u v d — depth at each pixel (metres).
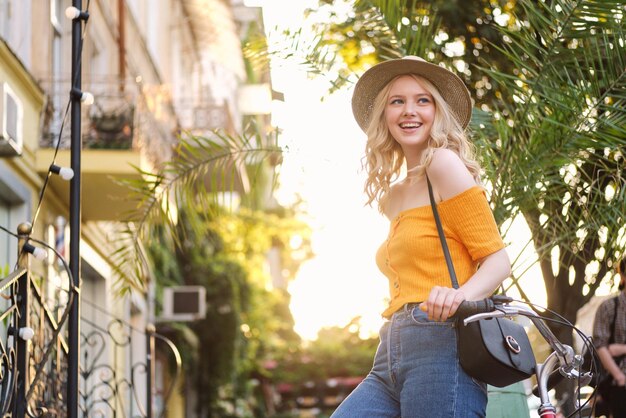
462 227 3.39
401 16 6.38
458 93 3.75
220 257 19.34
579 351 7.94
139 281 7.02
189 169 6.85
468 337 3.32
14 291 5.41
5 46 9.37
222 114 15.70
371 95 3.86
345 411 3.52
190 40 22.03
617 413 6.24
